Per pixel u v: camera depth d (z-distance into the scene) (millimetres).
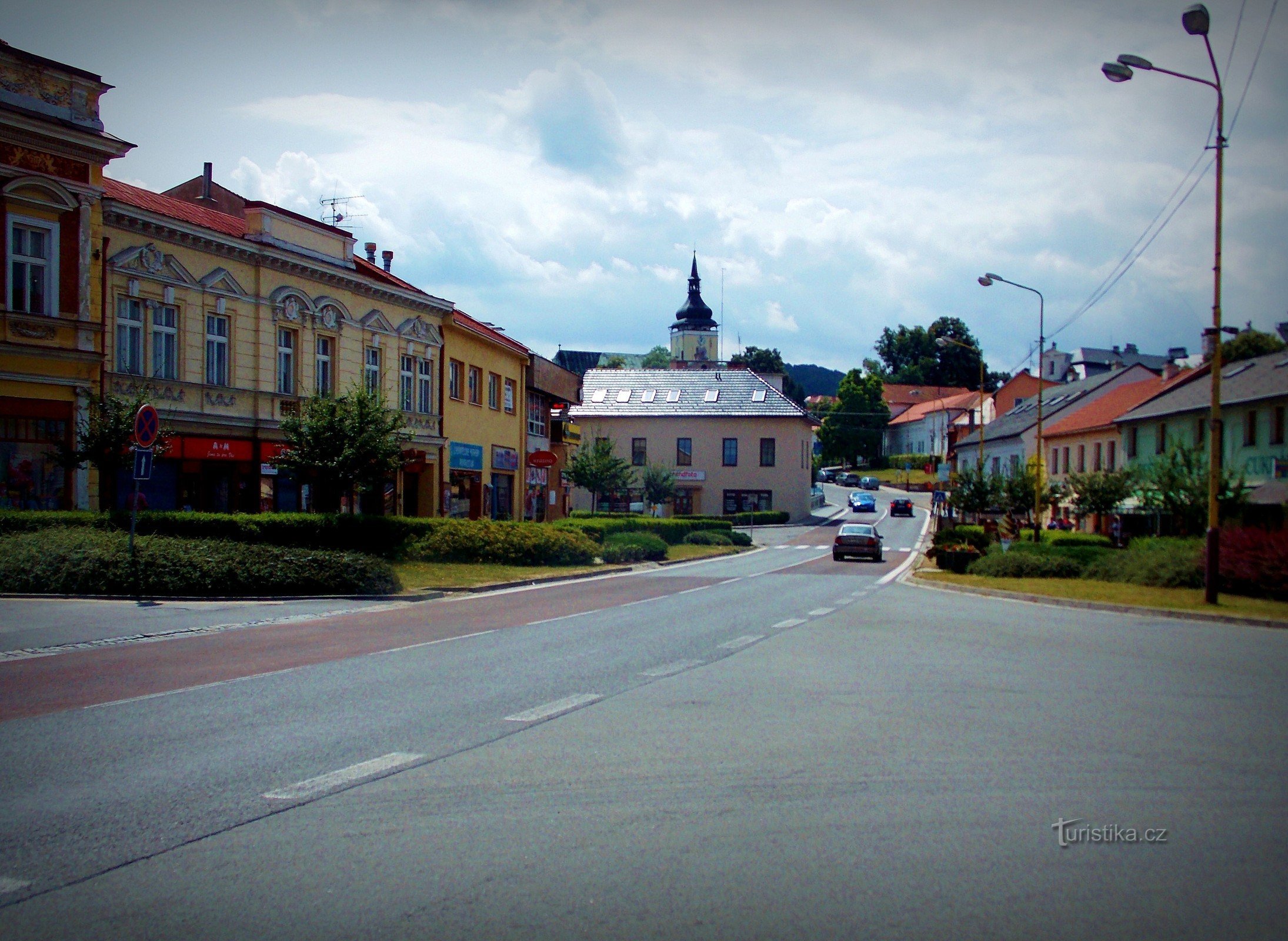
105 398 23734
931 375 148375
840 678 10914
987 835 5629
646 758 7262
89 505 24719
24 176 23500
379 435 26000
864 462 132750
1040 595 23500
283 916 4508
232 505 29344
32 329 23688
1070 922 4504
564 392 57625
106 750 7395
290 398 31250
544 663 11914
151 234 26766
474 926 4402
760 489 78938
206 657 12195
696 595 23359
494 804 6121
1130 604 21141
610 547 35156
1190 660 12969
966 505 51719
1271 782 6711
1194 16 18844
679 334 141500
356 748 7508
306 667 11422
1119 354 129000
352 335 34625
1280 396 37812
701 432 79562
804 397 153500
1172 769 7027
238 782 6566
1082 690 10266
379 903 4645
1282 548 22484
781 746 7625
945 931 4395
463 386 42812
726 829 5684
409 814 5918
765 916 4523
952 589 27203
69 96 24672
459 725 8336
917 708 9211
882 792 6422
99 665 11469
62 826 5676
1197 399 44438
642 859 5207
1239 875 5078
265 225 30547
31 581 18672
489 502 45938
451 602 20594
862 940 4305
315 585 20438
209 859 5176
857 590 25703
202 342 28484
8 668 11266
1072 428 60188
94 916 4492
